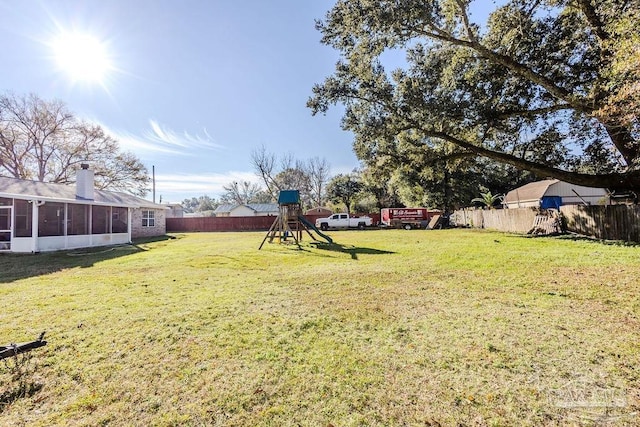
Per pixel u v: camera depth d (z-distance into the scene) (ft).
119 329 11.14
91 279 20.24
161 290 17.08
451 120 35.94
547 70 32.45
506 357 8.46
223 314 12.71
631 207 34.50
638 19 16.28
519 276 18.65
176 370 8.17
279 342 9.83
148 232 68.44
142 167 84.58
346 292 15.99
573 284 16.35
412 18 29.27
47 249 37.04
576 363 8.05
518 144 41.06
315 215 102.06
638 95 16.60
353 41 33.14
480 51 31.76
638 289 14.90
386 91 36.04
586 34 29.99
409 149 42.91
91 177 45.24
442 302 13.79
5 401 6.87
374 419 6.07
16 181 41.96
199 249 38.88
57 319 12.28
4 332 10.93
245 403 6.68
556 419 5.91
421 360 8.41
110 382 7.63
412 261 25.46
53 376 7.94
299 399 6.79
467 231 63.26
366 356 8.73
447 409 6.31
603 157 38.70
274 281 19.12
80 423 6.13
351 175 128.88
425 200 100.48
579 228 42.29
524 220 53.78
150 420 6.19
